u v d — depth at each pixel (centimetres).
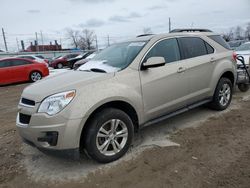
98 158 370
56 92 352
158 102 439
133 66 414
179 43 490
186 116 562
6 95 1078
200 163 366
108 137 377
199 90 515
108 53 482
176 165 365
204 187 312
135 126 424
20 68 1409
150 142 444
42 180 355
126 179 342
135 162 381
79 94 353
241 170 341
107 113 369
